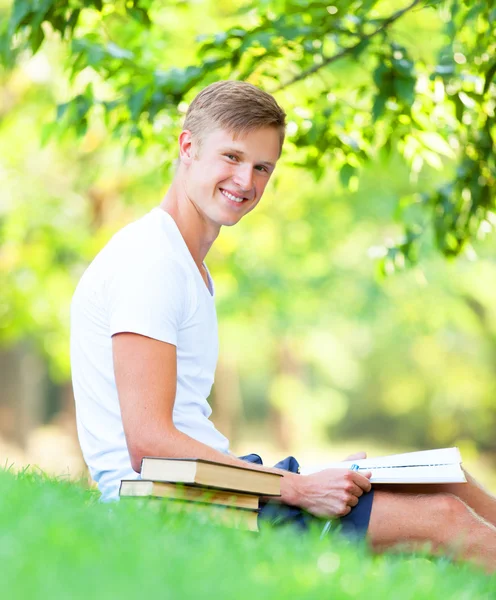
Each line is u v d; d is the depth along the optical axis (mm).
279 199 19562
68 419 22750
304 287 20531
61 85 17766
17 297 17984
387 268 9133
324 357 28875
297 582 2645
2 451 23969
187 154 4531
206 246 4609
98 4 7777
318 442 37906
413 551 3969
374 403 41219
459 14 7820
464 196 8828
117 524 3053
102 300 4215
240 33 7707
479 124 8383
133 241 4250
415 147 8695
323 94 8430
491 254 20984
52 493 3547
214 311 4402
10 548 2557
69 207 18203
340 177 8547
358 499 4059
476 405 34438
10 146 18297
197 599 2324
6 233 17969
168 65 10250
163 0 10031
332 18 7648
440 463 4043
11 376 25000
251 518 3723
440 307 22453
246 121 4379
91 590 2271
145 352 3977
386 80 7434
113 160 17562
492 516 4230
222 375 24531
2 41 7949
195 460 3518
